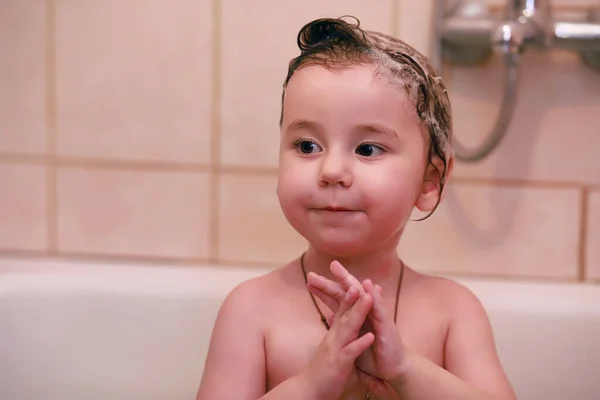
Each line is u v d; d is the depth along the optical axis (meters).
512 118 1.07
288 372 0.68
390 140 0.65
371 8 1.08
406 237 1.11
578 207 1.08
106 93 1.14
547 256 1.09
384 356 0.61
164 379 0.94
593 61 1.05
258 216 1.13
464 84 1.07
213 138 1.12
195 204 1.14
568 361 0.91
